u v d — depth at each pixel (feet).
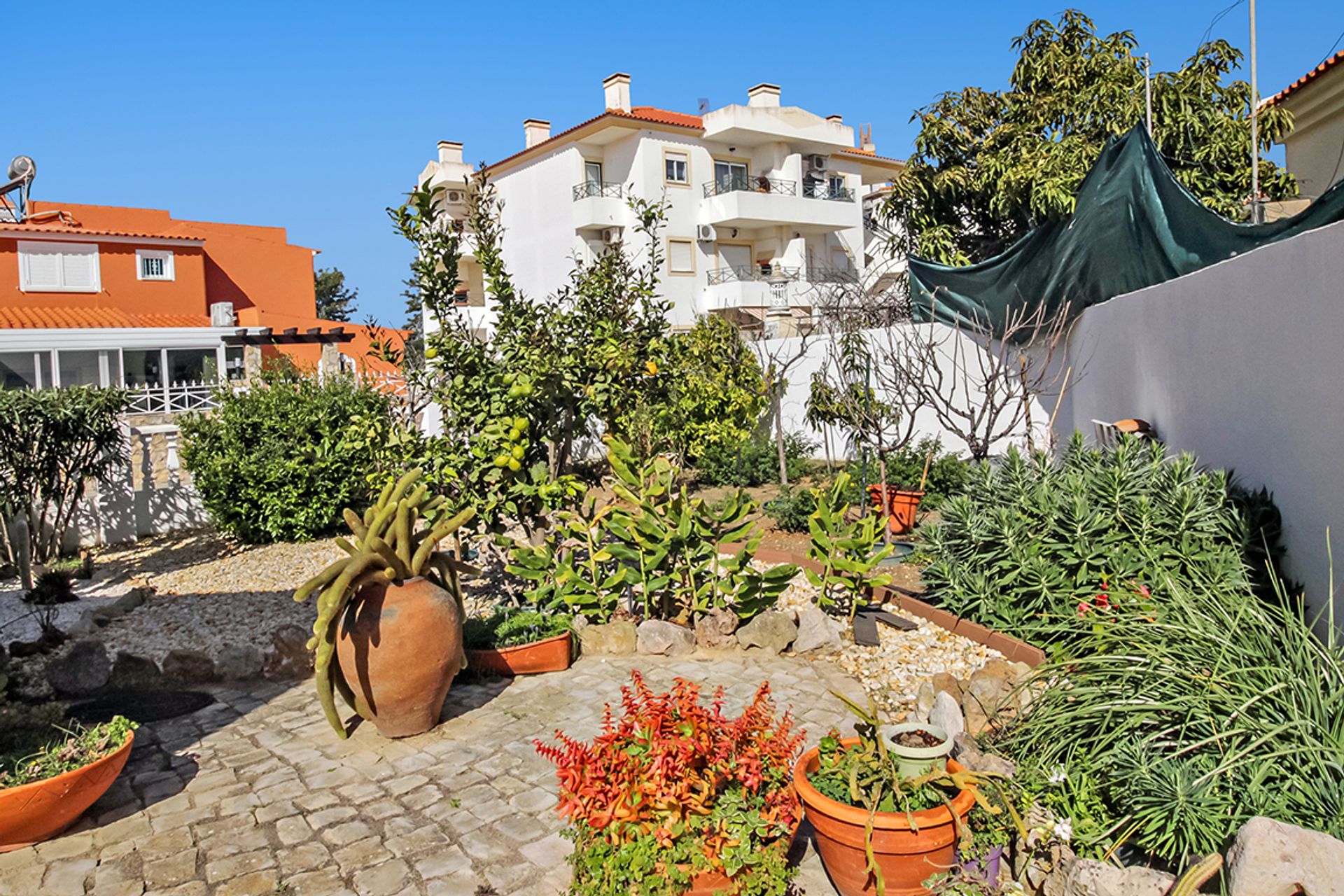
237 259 116.47
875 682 22.09
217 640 28.04
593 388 29.76
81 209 114.62
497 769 17.89
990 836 12.45
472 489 28.09
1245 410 24.17
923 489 38.37
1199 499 22.58
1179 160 58.29
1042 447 44.37
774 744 12.82
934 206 69.00
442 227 28.84
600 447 57.82
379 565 19.12
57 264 96.63
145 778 17.83
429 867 14.35
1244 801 11.93
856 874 12.49
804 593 29.84
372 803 16.58
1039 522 25.08
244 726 20.61
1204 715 13.26
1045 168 59.82
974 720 17.30
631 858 11.35
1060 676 16.72
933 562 27.61
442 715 20.76
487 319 98.27
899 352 45.42
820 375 46.60
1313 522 20.27
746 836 11.62
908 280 62.44
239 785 17.43
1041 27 66.80
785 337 68.64
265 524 40.81
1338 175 50.14
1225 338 25.46
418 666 18.89
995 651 23.21
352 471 41.86
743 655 24.27
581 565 27.20
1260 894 9.77
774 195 109.60
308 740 19.67
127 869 14.44
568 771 11.86
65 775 14.92
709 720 12.29
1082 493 24.40
